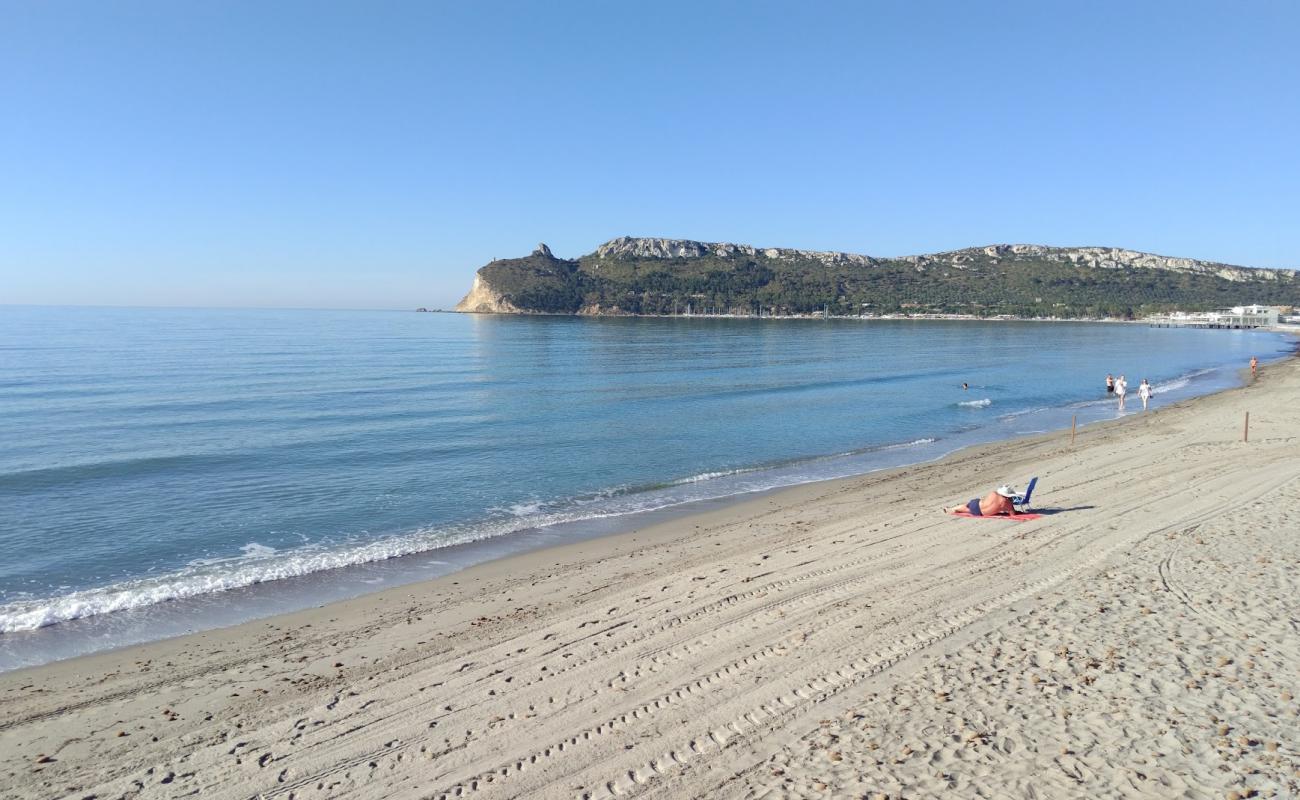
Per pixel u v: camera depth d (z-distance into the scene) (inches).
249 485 783.1
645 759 251.1
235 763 261.4
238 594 478.0
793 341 4124.0
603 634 370.9
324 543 594.2
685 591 437.4
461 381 1914.4
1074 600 380.5
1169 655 310.8
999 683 292.2
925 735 256.2
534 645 362.9
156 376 1827.0
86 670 359.6
